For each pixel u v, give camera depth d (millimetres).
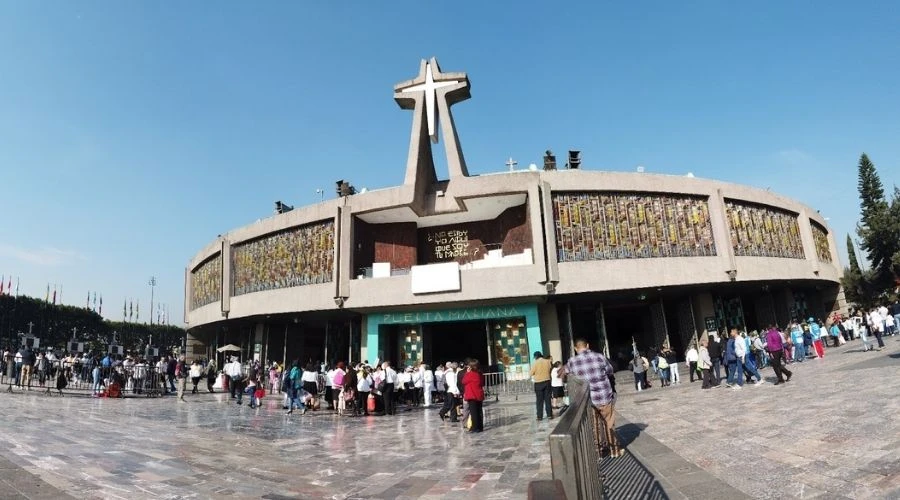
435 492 7039
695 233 25656
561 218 24781
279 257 28609
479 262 25812
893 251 48875
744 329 28953
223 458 9367
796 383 14172
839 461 6348
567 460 2895
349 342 30391
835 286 35438
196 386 26797
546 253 24141
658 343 27766
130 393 23984
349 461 9281
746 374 16844
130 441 10727
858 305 50875
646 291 25812
